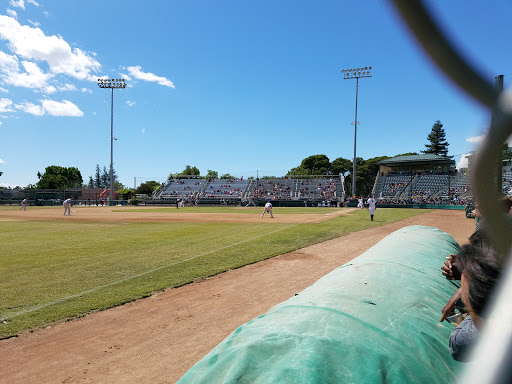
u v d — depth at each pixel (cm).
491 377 79
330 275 308
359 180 7675
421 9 38
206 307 575
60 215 2794
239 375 150
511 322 76
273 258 937
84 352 428
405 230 565
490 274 113
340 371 158
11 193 5897
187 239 1285
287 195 5503
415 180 5112
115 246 1122
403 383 160
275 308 234
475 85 45
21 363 403
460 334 155
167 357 417
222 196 5625
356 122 4475
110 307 571
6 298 604
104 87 4956
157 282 702
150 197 6412
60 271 786
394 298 242
